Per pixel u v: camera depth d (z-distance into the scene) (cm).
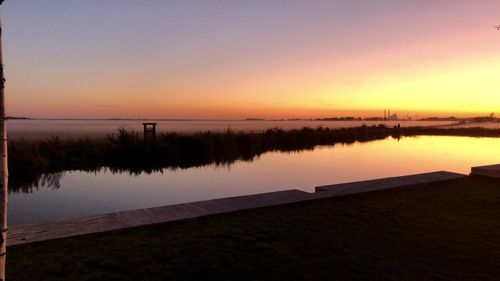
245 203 593
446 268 361
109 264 355
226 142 2038
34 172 1215
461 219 529
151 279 329
